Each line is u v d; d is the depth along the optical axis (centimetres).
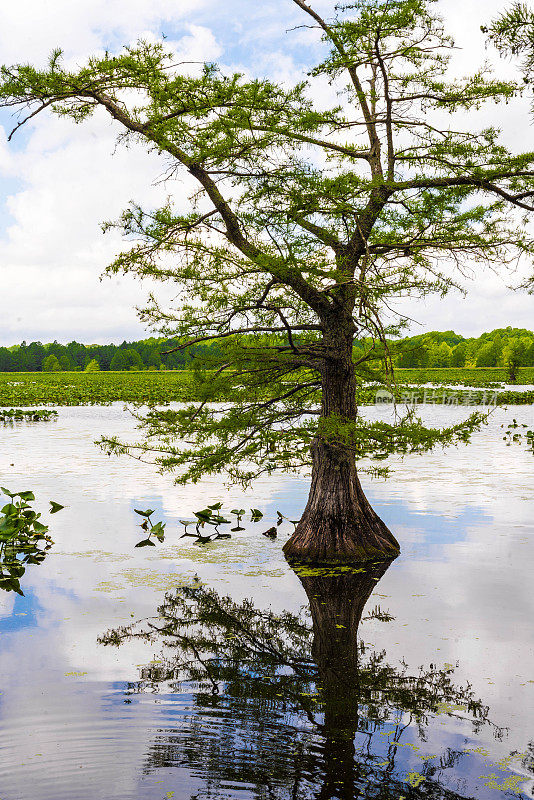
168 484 1565
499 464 1850
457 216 955
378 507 1291
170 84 877
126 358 13138
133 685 567
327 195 901
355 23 906
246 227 926
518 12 591
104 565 930
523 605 757
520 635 671
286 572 905
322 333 1018
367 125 1034
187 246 946
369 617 728
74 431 2714
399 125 1005
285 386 1133
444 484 1538
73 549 1011
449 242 948
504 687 561
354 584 845
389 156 974
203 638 673
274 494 1462
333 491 989
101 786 412
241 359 996
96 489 1494
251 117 912
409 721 507
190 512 1273
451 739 480
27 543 1043
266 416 1073
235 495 1447
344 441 954
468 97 957
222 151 892
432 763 447
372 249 978
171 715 511
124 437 2456
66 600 784
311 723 503
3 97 929
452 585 831
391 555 972
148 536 1093
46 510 1279
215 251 964
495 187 909
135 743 467
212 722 503
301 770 436
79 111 1032
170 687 562
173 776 429
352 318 940
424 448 960
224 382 1011
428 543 1031
